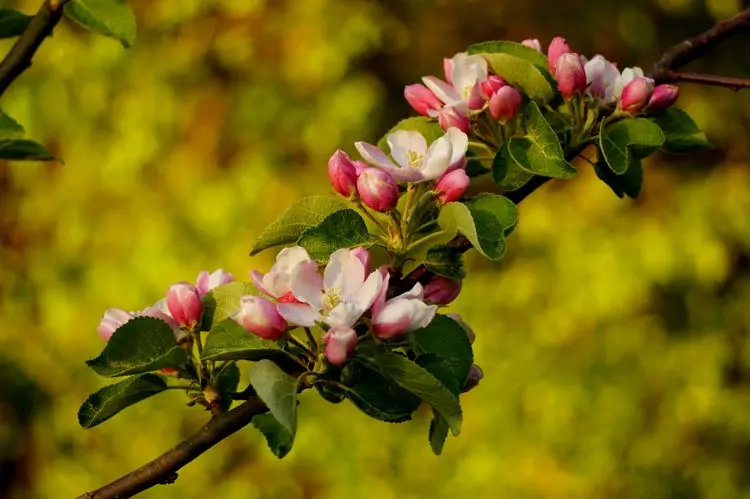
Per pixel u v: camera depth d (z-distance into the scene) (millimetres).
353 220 2723
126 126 9242
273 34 9336
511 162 2908
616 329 9227
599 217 9344
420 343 2537
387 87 9891
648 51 10133
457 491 9117
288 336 2527
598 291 9141
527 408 9164
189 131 9312
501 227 2740
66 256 9383
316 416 9164
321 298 2508
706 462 9398
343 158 2805
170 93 9305
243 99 9336
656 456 9219
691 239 9320
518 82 3059
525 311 9344
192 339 2701
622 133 3041
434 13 9891
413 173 2734
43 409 9594
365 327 2535
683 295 9500
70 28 9320
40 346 9461
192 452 2459
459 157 2770
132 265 9180
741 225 9469
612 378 9203
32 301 9523
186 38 9367
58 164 9422
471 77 3074
